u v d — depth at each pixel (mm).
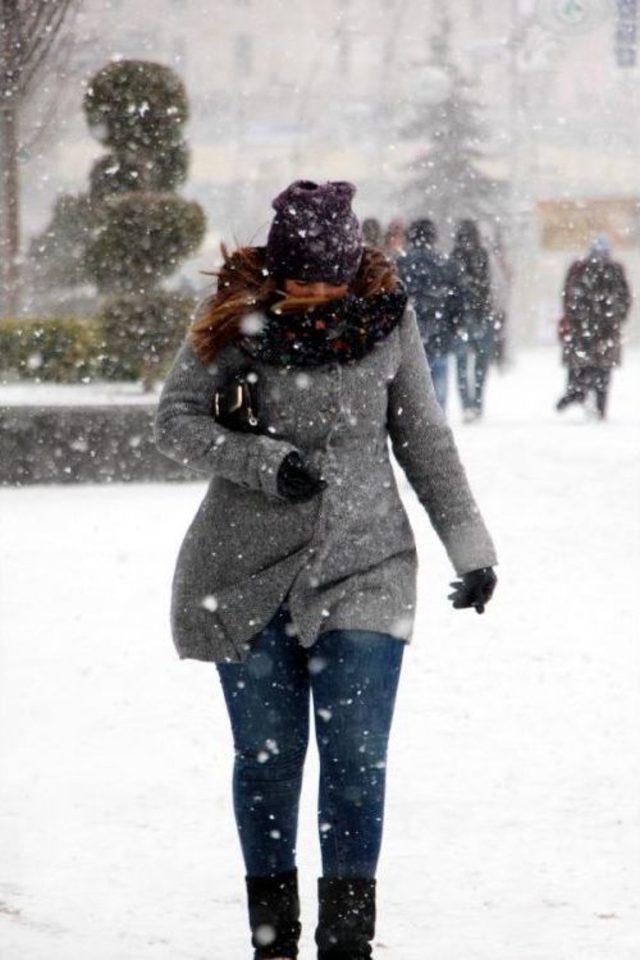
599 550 28031
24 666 19859
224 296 10828
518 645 20797
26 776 15508
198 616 10805
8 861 13242
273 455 10391
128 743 16609
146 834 13914
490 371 96500
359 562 10656
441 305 41469
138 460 38594
